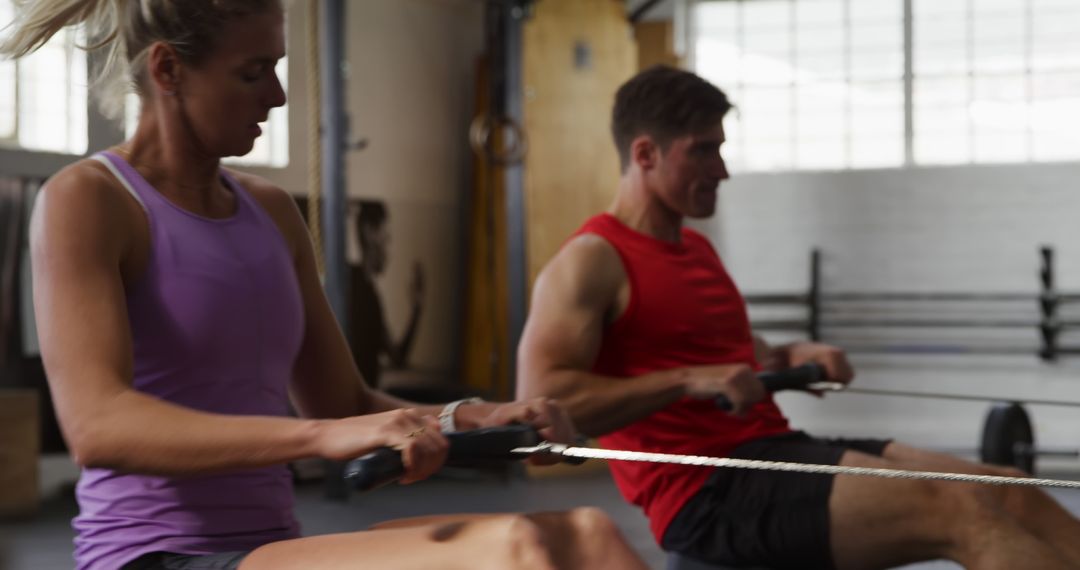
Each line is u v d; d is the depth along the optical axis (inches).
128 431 57.6
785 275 349.1
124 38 65.7
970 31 343.3
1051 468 324.5
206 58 64.9
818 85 350.6
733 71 355.3
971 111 343.9
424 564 55.3
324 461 279.1
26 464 248.4
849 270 346.0
